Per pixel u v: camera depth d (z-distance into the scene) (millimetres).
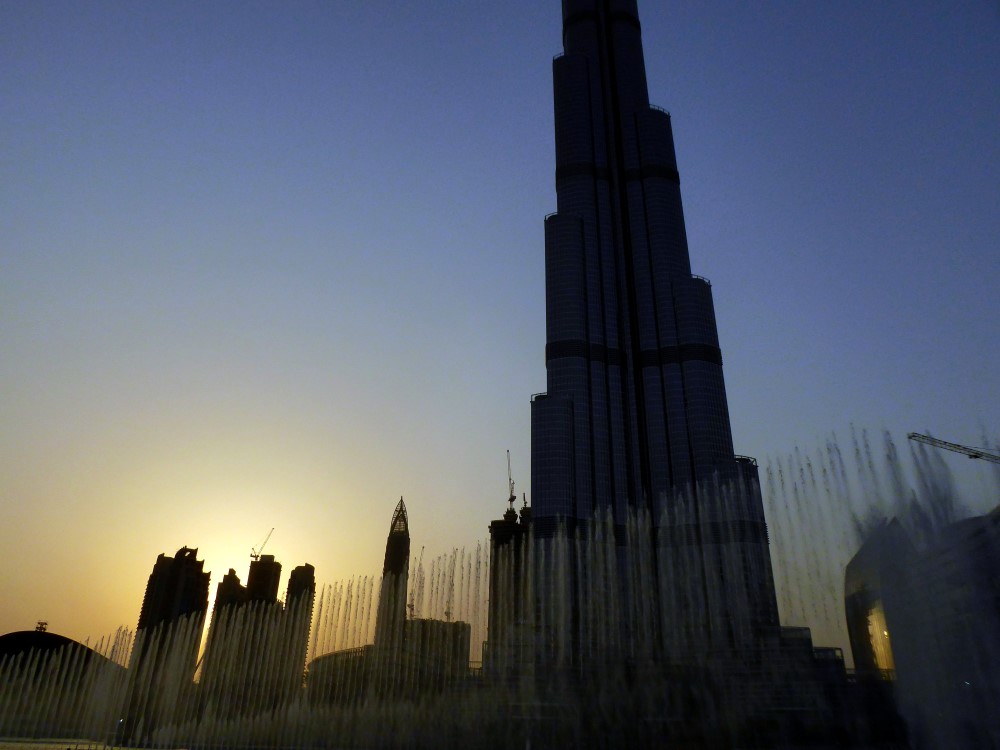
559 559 183250
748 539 127875
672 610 131000
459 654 85250
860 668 59062
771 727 63250
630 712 75250
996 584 47750
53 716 98438
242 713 89812
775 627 74875
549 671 87875
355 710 83500
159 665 100062
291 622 97562
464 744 74438
